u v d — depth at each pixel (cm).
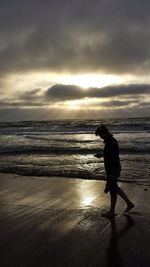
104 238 536
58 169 1175
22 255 478
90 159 1420
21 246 511
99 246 505
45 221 621
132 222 606
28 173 1115
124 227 582
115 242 518
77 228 583
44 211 683
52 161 1376
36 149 1803
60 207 711
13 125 6462
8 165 1289
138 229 570
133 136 2661
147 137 2517
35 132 3875
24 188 902
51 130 4234
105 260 457
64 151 1717
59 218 638
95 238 537
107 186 649
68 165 1266
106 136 644
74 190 866
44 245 512
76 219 630
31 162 1356
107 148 639
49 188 895
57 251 489
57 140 2517
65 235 552
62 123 6481
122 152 1614
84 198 784
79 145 2052
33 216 652
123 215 648
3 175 1095
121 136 2695
